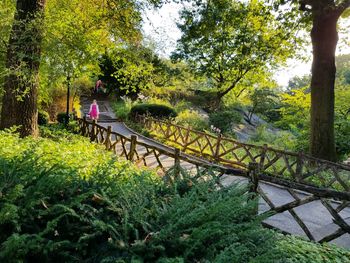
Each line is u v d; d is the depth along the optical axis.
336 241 5.13
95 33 11.54
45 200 2.47
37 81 8.71
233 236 2.51
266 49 20.12
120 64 13.83
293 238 4.52
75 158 6.07
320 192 4.42
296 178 9.47
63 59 8.89
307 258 3.77
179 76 29.41
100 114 27.44
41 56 8.64
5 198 2.25
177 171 3.95
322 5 11.52
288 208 4.68
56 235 2.31
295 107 16.36
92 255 2.22
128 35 11.89
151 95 29.97
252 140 23.47
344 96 14.54
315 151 12.02
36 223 2.33
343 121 13.95
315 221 6.05
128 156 9.18
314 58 12.18
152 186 3.17
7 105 8.69
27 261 2.04
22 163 2.92
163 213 2.62
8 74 7.86
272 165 10.46
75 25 10.03
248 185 3.93
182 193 3.48
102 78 33.41
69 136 11.73
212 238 2.46
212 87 31.88
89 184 2.97
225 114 23.97
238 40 21.67
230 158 12.92
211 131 21.52
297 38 17.88
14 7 9.65
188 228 2.47
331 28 11.82
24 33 7.87
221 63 25.00
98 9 11.81
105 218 2.50
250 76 27.14
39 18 8.16
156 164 10.01
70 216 2.46
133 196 2.87
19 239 1.84
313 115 12.16
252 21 19.95
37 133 9.12
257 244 2.77
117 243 2.20
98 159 6.88
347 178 9.61
